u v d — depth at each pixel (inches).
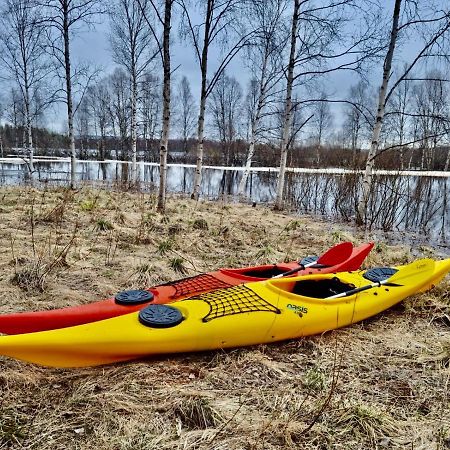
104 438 97.3
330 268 212.5
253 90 999.6
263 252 278.7
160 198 414.0
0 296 175.6
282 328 147.3
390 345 155.9
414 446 100.9
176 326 132.0
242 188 681.0
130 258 242.8
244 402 113.5
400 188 508.4
